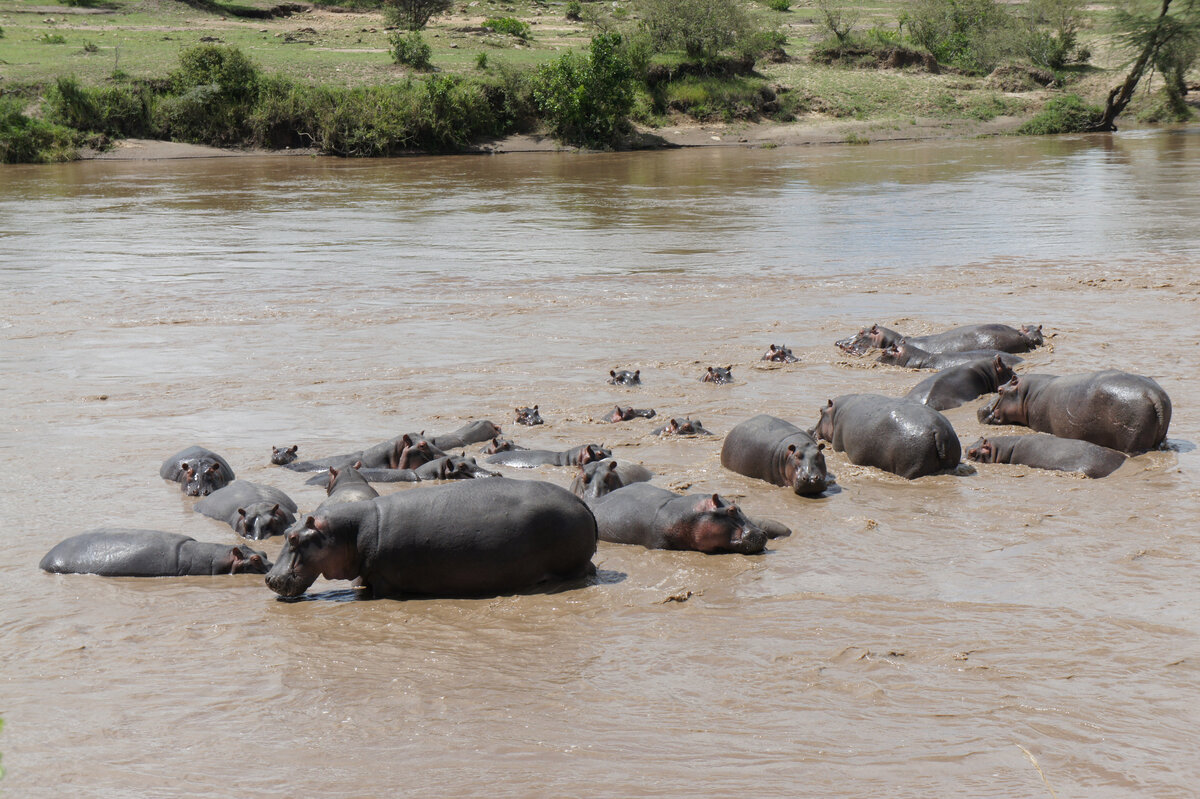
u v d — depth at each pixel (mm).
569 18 151375
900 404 18703
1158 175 74562
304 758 9164
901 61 136500
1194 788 8414
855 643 11383
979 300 33969
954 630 11664
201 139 100938
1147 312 31125
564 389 24000
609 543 15641
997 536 14758
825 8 148000
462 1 158125
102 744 9461
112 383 24672
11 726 9820
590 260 42781
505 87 110000
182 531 15711
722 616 12320
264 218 57250
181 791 8594
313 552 13305
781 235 49469
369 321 31391
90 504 16844
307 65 112125
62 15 128625
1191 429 19781
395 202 65062
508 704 10172
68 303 34031
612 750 9211
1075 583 12930
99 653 11586
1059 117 122625
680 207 61312
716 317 31797
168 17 133375
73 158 93812
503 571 13516
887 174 79688
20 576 14016
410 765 9008
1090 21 153750
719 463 18953
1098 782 8531
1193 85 139000
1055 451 18141
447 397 23484
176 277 39062
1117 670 10602
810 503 16672
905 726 9547
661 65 119688
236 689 10617
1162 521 15086
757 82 122750
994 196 64062
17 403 22969
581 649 11500
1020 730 9422
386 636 12047
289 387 24312
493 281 38062
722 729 9562
